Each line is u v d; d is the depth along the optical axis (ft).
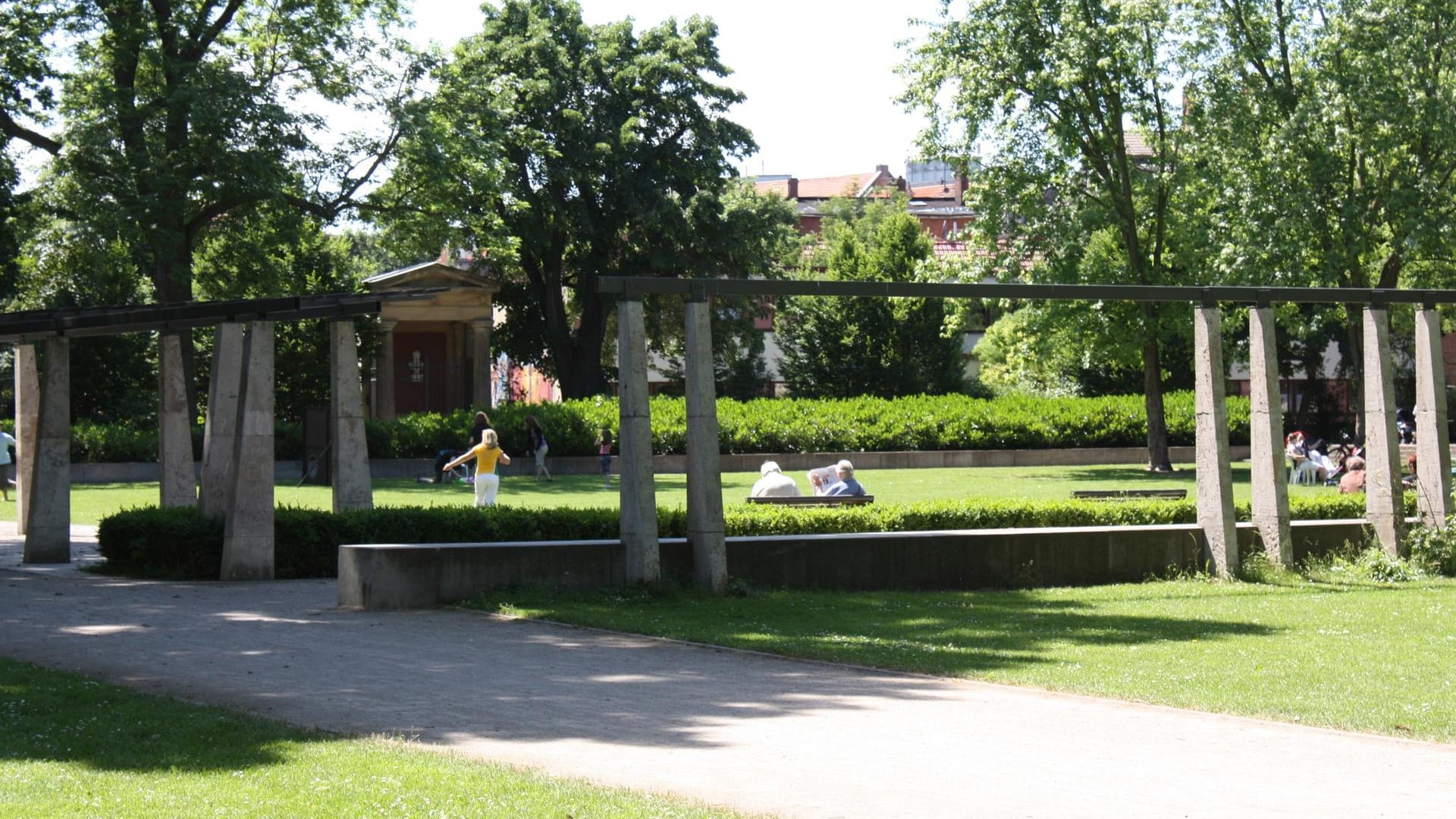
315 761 26.58
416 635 46.09
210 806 23.06
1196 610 55.57
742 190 249.14
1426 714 34.24
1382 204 130.21
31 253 124.16
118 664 39.52
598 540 60.23
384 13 134.72
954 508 77.30
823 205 364.17
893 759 28.50
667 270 203.51
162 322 67.36
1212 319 66.74
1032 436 168.45
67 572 67.56
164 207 115.85
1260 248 130.21
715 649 43.80
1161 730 32.30
